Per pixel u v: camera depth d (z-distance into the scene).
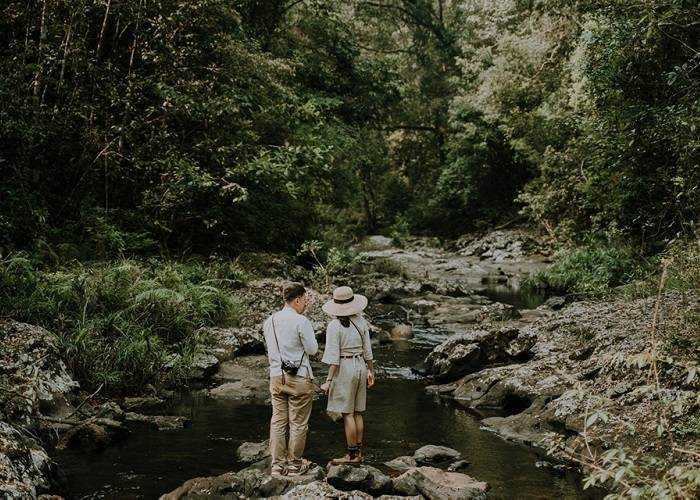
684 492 3.58
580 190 15.86
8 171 11.91
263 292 13.60
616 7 11.38
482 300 16.86
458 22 36.25
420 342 12.20
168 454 6.31
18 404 6.26
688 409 5.94
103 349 8.40
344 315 5.88
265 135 16.92
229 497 5.23
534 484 5.68
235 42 15.17
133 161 13.10
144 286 10.20
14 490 4.56
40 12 13.16
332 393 5.91
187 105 13.36
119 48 14.63
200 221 15.38
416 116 36.53
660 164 12.24
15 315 8.39
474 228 34.19
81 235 12.32
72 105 12.70
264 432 7.04
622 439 6.03
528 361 9.63
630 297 11.25
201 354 9.62
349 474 5.49
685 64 10.26
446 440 6.95
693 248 9.46
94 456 6.21
